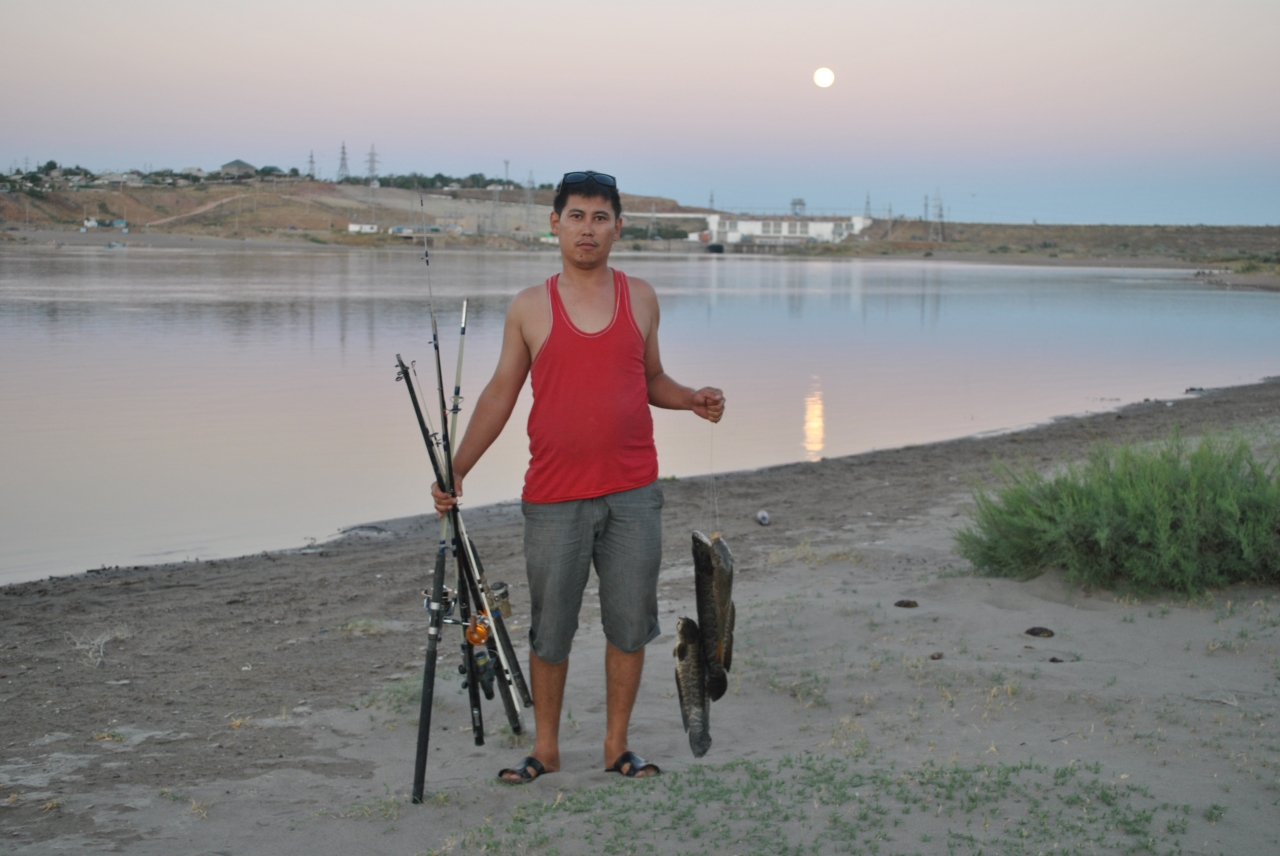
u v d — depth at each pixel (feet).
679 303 168.96
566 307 12.32
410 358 84.17
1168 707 13.96
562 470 12.29
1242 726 13.16
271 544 32.40
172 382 69.10
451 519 12.94
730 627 12.52
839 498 37.45
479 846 10.90
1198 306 175.01
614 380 12.24
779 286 231.30
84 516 35.88
